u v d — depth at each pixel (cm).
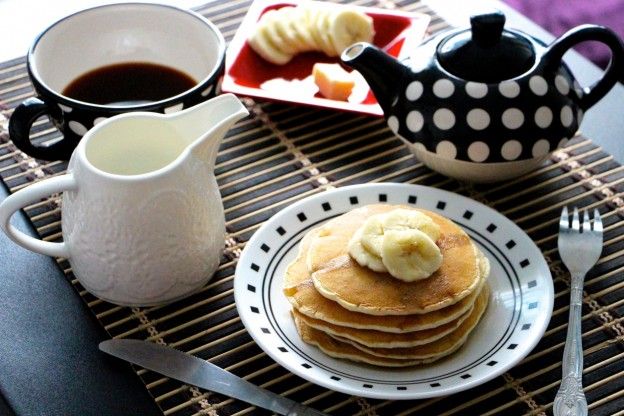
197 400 74
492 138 82
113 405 74
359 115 92
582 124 93
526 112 82
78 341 77
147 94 89
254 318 75
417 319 73
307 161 90
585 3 157
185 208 75
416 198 83
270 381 76
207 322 79
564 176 88
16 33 102
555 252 83
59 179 75
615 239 84
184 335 78
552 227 85
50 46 88
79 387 75
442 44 85
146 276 76
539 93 82
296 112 93
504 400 75
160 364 75
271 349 73
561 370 76
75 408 74
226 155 90
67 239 77
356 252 75
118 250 75
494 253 80
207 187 76
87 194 74
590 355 77
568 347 75
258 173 89
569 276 81
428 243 75
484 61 83
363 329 74
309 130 92
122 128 77
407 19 99
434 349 74
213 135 75
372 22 99
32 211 85
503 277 79
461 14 103
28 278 81
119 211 74
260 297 77
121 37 91
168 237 75
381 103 86
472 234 81
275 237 80
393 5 104
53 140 87
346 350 74
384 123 93
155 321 79
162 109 82
